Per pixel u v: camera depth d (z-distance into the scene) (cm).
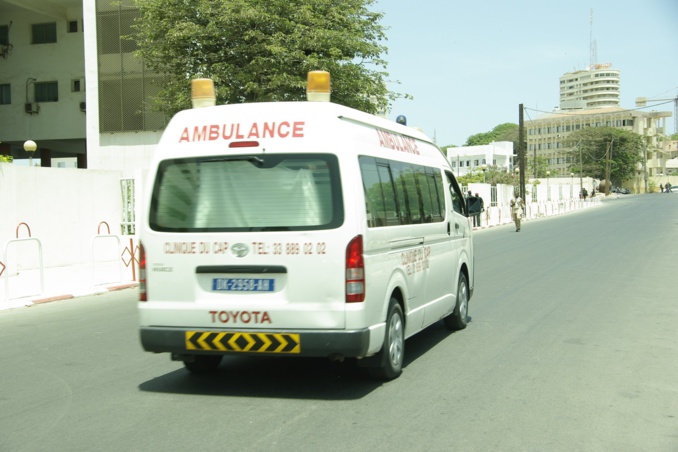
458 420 550
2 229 1697
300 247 599
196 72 2286
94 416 571
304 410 581
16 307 1216
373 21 2367
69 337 934
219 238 616
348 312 593
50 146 4069
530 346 833
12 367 758
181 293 625
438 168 879
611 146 12512
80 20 3700
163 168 645
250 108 634
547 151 15400
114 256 2122
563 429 528
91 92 3064
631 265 1706
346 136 621
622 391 635
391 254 670
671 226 3334
